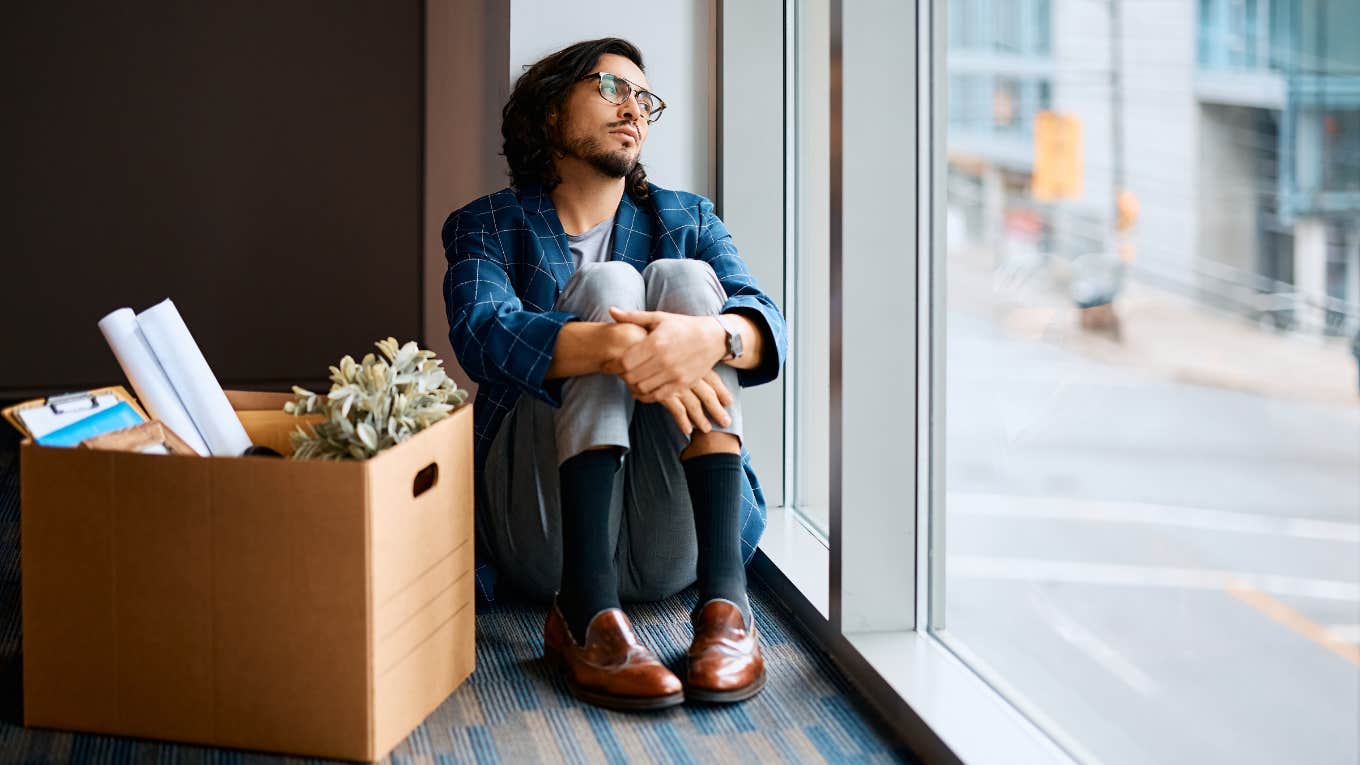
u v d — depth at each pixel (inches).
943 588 73.2
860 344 71.4
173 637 58.3
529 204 78.8
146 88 149.6
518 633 76.0
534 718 63.7
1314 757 44.3
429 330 145.5
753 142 95.8
